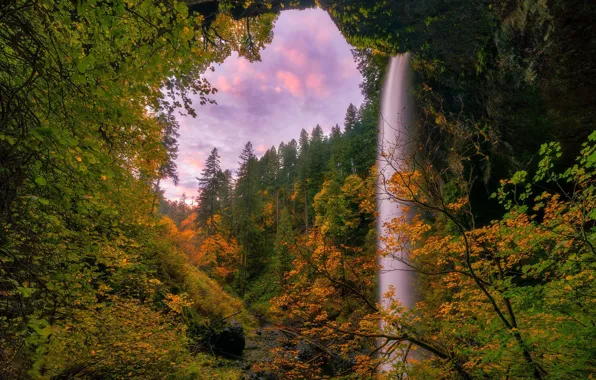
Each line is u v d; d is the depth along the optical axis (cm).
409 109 1741
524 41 1070
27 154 277
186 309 1338
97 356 573
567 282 427
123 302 778
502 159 1270
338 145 3975
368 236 1809
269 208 5112
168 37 334
